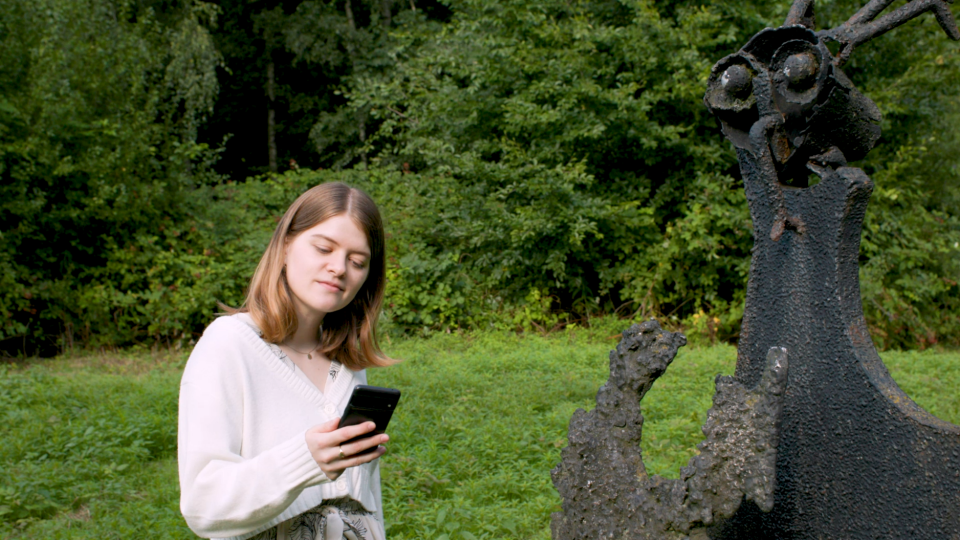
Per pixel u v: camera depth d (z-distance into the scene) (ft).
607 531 7.24
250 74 61.93
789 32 8.66
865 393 7.94
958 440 7.31
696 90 35.27
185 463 5.05
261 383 5.48
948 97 40.60
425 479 14.96
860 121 8.47
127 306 34.50
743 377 9.11
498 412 20.57
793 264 8.59
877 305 36.09
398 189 41.57
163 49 43.86
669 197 38.04
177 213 37.60
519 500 14.67
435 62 40.68
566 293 39.99
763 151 8.50
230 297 36.76
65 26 36.27
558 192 34.99
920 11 8.62
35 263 34.55
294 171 45.42
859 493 7.97
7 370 28.30
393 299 36.01
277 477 4.79
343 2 62.64
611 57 38.06
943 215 39.50
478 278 38.19
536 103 37.76
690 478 6.74
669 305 40.16
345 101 63.16
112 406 20.71
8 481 15.06
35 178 33.71
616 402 7.46
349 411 4.87
